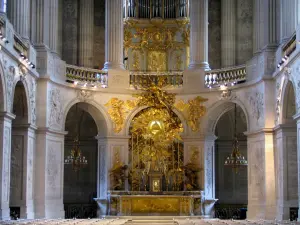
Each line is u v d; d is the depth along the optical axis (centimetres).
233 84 3312
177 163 3516
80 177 3925
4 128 2503
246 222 2167
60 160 3241
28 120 2905
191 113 3453
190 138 3450
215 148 3969
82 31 3944
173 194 3347
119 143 3462
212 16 4012
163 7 3872
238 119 3950
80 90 3372
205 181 3425
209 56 3988
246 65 3288
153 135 3500
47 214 3061
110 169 3438
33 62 3028
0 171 2472
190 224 1989
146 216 3241
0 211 2445
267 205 2989
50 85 3152
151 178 3441
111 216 3275
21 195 2870
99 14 4025
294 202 2806
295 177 2823
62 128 3272
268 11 3070
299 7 2894
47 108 3097
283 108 2847
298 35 2506
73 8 3969
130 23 3856
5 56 2492
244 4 3925
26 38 2942
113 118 3459
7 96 2536
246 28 3922
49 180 3114
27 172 2897
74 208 3853
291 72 2639
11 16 2916
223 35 3925
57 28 3644
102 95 3450
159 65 3872
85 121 3981
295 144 2834
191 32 3534
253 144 3183
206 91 3419
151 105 3481
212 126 3475
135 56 3878
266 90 3030
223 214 3831
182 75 3528
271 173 3005
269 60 3039
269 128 3014
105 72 3484
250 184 3195
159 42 3875
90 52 3950
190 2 3562
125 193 3344
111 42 3525
